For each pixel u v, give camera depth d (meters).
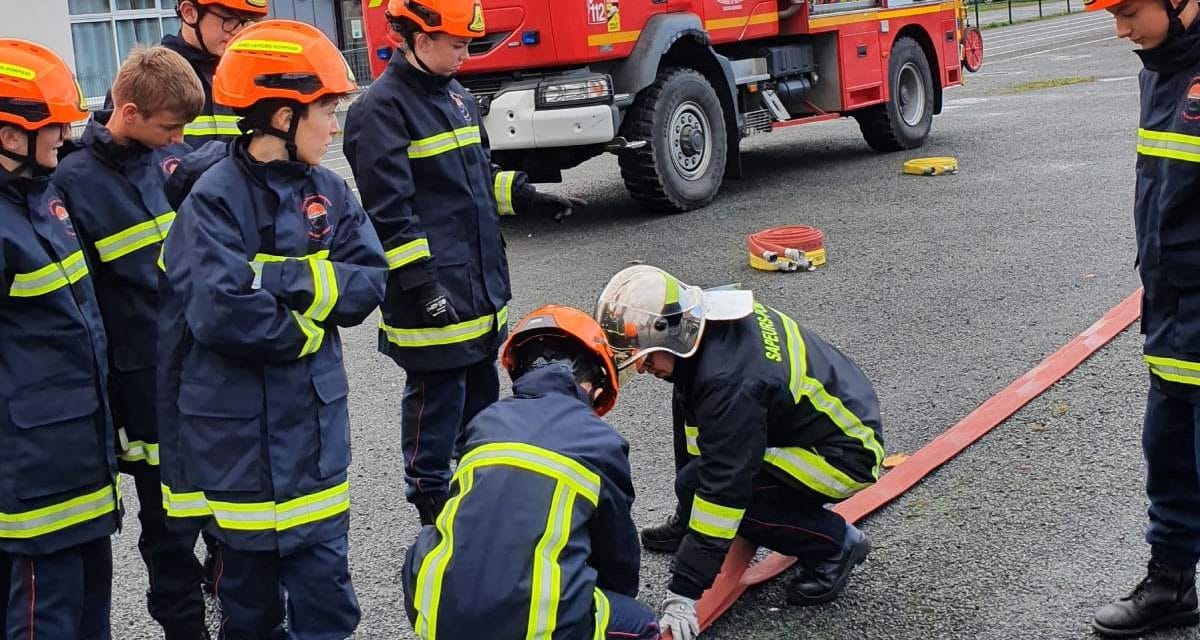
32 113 2.81
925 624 3.39
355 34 28.28
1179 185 2.87
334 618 3.02
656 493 4.40
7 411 2.90
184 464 2.95
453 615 2.53
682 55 9.67
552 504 2.57
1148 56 2.88
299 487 2.92
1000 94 15.80
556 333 2.87
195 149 3.90
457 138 4.05
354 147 3.92
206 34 3.91
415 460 4.21
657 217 9.50
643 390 5.60
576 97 8.56
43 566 3.00
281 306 2.85
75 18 20.27
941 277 6.88
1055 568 3.63
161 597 3.33
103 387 3.09
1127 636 3.25
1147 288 3.07
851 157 11.79
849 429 3.38
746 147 13.45
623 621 2.82
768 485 3.45
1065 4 41.66
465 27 3.85
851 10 11.05
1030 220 8.05
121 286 3.38
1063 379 5.14
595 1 8.59
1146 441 3.23
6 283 2.86
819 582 3.54
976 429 4.65
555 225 9.57
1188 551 3.21
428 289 3.89
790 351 3.28
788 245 7.31
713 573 3.18
